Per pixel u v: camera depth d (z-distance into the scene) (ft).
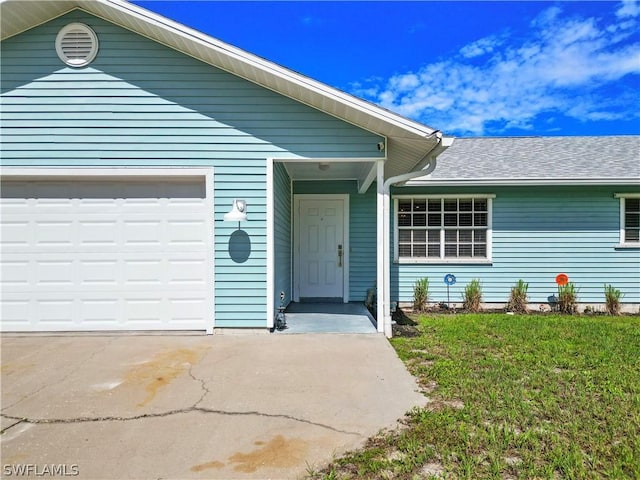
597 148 32.27
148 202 18.02
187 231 18.08
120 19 16.99
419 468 7.42
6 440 8.55
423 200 28.27
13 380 12.10
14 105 17.38
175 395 10.98
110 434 8.82
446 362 13.85
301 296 27.61
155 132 17.67
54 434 8.82
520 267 27.66
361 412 9.93
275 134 17.87
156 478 7.21
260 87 17.83
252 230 17.88
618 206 27.22
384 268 18.13
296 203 27.61
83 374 12.61
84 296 17.89
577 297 27.30
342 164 22.08
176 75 17.70
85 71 17.52
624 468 7.33
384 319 18.07
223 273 17.84
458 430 8.81
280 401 10.60
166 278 18.03
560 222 27.45
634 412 9.71
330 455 7.94
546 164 29.48
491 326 20.67
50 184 17.89
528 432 8.60
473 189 27.71
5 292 17.78
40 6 16.57
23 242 17.81
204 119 17.76
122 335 17.57
